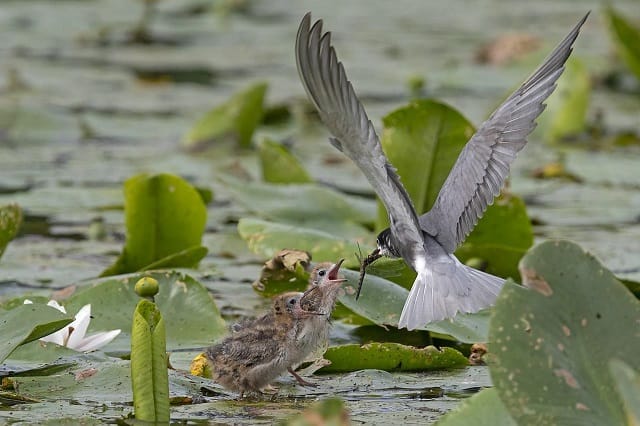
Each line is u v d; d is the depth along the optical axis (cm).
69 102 2211
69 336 960
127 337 1007
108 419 796
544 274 734
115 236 1421
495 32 3125
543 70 818
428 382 912
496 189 809
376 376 926
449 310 767
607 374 710
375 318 996
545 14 3431
